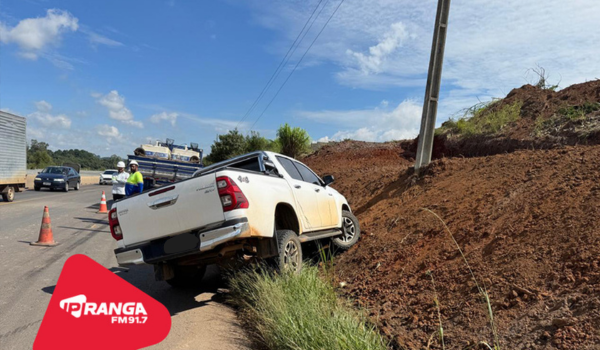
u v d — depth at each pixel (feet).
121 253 17.75
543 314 10.69
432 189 24.27
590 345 9.08
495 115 33.96
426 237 19.08
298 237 19.95
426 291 14.88
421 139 27.55
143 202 17.37
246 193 16.26
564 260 12.17
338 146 60.95
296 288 15.39
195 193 16.25
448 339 11.88
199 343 13.41
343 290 18.39
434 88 27.35
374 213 26.71
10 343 12.87
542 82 36.65
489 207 18.13
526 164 20.57
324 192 23.34
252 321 15.20
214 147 113.70
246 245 17.38
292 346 11.72
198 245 16.03
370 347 10.92
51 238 29.71
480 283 13.35
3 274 20.94
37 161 293.43
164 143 68.13
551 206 15.34
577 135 23.76
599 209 13.34
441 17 27.02
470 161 25.29
